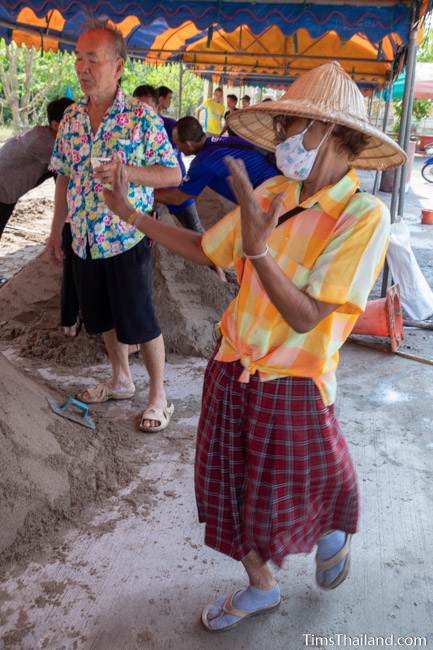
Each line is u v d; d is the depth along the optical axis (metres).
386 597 2.24
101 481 2.80
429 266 7.16
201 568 2.35
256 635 2.06
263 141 1.96
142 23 5.14
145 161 2.93
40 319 4.63
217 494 1.86
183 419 3.46
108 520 2.59
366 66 9.88
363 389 3.97
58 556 2.38
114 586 2.25
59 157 3.11
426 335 5.01
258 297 1.65
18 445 2.61
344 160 1.58
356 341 4.79
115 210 1.88
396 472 3.03
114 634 2.04
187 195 3.86
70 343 4.30
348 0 4.72
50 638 2.02
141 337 3.18
